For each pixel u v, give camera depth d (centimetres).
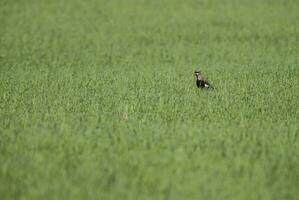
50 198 4506
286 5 17438
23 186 4744
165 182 4784
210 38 13862
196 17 16312
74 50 12812
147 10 17388
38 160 5331
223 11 16938
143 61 11512
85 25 15625
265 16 16088
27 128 6412
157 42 13562
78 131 6238
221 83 8919
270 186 4747
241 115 6925
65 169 5097
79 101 7769
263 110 7144
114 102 7650
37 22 15938
